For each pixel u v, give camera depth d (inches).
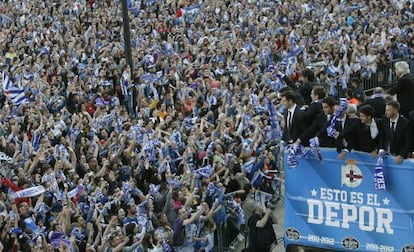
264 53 1440.7
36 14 1604.3
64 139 871.1
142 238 677.9
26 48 1360.7
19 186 730.8
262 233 701.9
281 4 1791.3
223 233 813.2
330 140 517.0
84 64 1295.5
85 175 778.2
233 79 1272.1
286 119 585.9
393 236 474.6
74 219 695.1
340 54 1488.7
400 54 1606.8
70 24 1530.5
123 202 736.3
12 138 871.1
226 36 1531.7
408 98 580.7
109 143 887.1
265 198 930.7
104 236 665.6
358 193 482.3
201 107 1141.7
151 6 1739.7
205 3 1744.6
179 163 888.3
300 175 497.0
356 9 1796.3
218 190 798.5
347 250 488.7
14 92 1048.2
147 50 1371.8
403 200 469.4
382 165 472.1
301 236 499.8
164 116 1048.8
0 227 644.7
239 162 877.8
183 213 731.4
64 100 1086.4
